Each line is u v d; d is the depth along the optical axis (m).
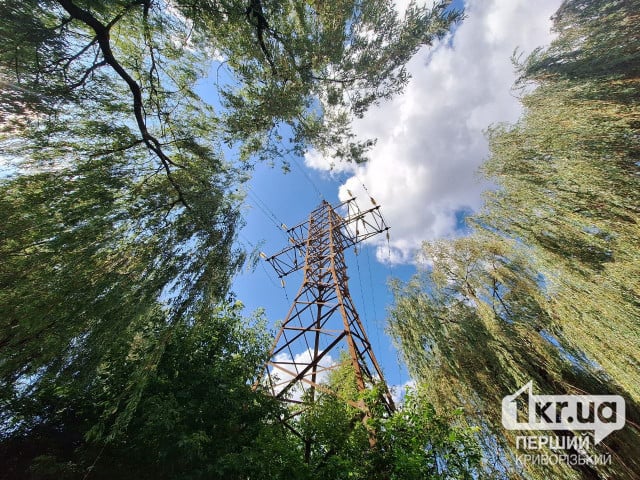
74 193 4.10
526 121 7.21
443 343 7.69
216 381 4.84
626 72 5.91
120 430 3.50
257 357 6.01
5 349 3.42
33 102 3.71
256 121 5.80
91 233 4.06
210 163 6.31
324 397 5.81
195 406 4.32
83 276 3.95
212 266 5.43
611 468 4.78
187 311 4.85
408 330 8.58
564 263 5.89
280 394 6.94
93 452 4.02
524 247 6.85
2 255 3.45
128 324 4.07
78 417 4.47
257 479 4.13
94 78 4.54
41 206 3.80
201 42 5.41
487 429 6.18
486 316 7.27
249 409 5.12
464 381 6.93
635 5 6.12
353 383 7.36
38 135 3.93
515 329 6.93
